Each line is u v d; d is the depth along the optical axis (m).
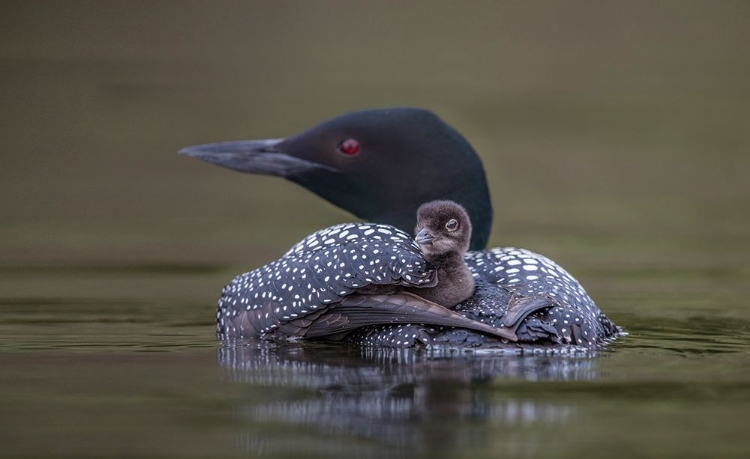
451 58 27.81
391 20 28.61
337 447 5.95
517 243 15.61
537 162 21.25
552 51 28.08
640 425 6.38
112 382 7.48
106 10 27.09
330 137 10.73
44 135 22.88
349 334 8.66
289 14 28.47
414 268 8.15
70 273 13.31
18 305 11.07
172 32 27.08
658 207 18.44
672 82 26.19
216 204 18.91
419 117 10.56
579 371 7.69
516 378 7.44
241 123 22.92
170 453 5.88
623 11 28.89
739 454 5.84
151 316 10.47
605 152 21.97
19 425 6.43
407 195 10.53
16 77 25.11
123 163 21.64
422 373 7.57
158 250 15.05
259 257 14.61
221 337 9.25
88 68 25.67
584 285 12.61
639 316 10.55
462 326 8.00
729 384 7.33
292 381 7.41
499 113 23.81
